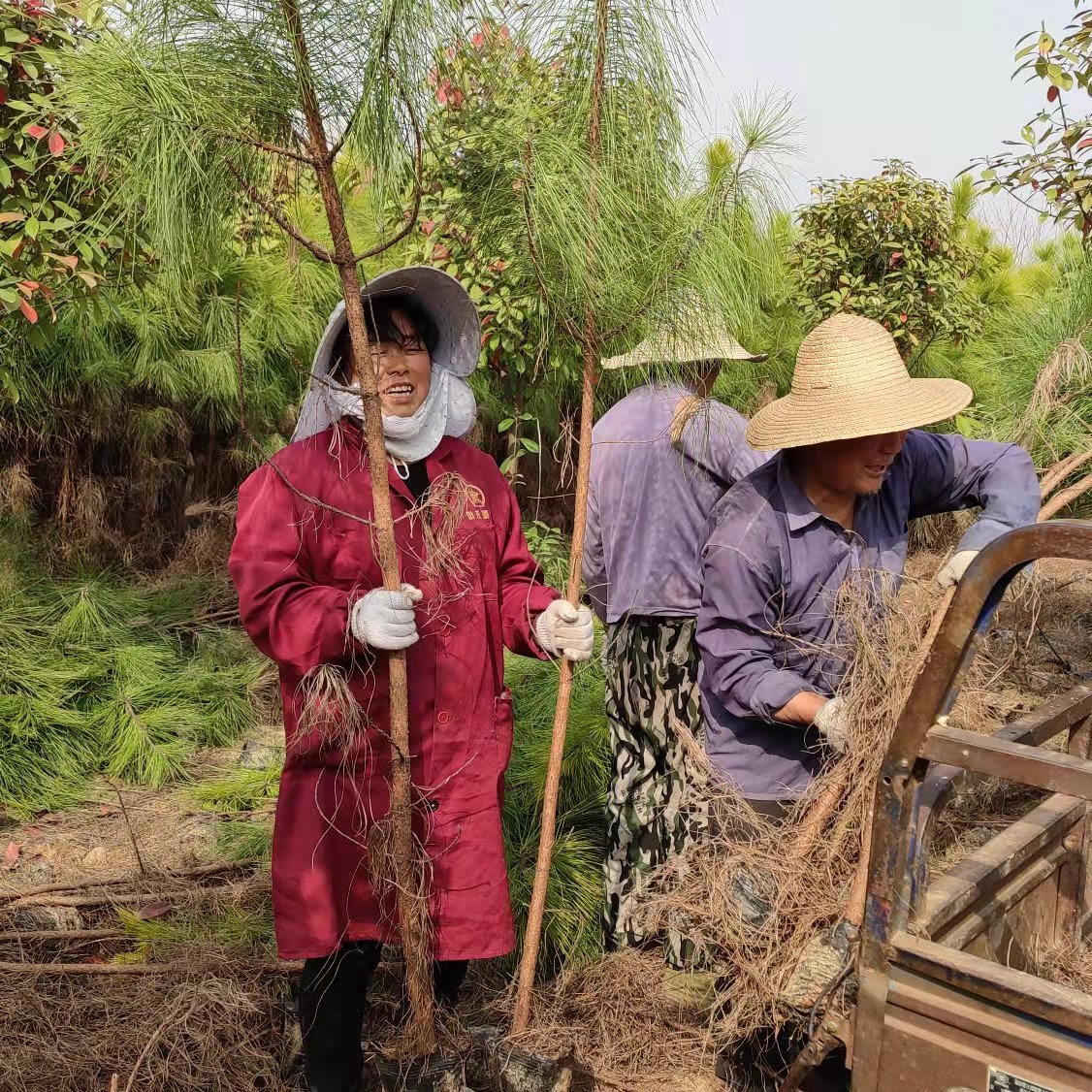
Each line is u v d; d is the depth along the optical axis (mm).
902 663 1912
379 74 1723
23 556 5059
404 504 2094
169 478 5719
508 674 3947
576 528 2186
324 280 5004
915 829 1452
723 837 2119
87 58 1766
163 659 4750
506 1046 2383
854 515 2225
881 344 2111
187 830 3711
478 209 2100
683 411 2541
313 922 2029
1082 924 1884
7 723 4020
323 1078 2117
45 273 3238
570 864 3014
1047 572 4746
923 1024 1449
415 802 2078
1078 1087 1318
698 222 2076
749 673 2107
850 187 5852
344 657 1966
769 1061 2096
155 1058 2371
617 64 1968
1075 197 3750
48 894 3174
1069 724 1876
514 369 4250
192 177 1742
